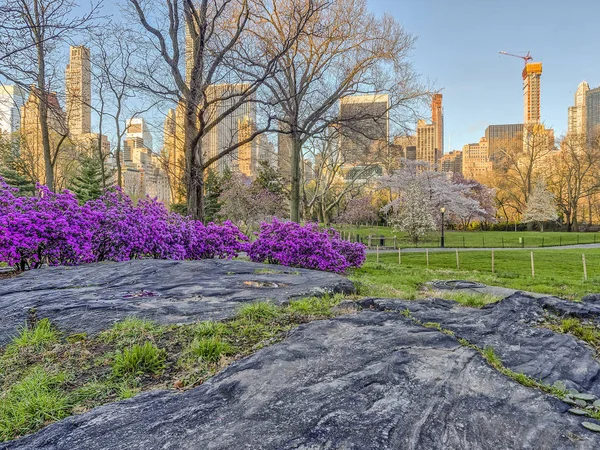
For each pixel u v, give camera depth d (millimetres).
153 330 3502
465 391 2266
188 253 10477
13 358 2988
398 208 40000
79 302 4414
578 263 17656
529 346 3209
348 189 32906
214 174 37094
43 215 7629
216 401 2232
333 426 1901
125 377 2674
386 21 19344
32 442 1895
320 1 16703
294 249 11008
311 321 3889
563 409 2105
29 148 27438
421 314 4156
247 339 3387
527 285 10273
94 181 28797
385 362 2670
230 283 5742
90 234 8203
